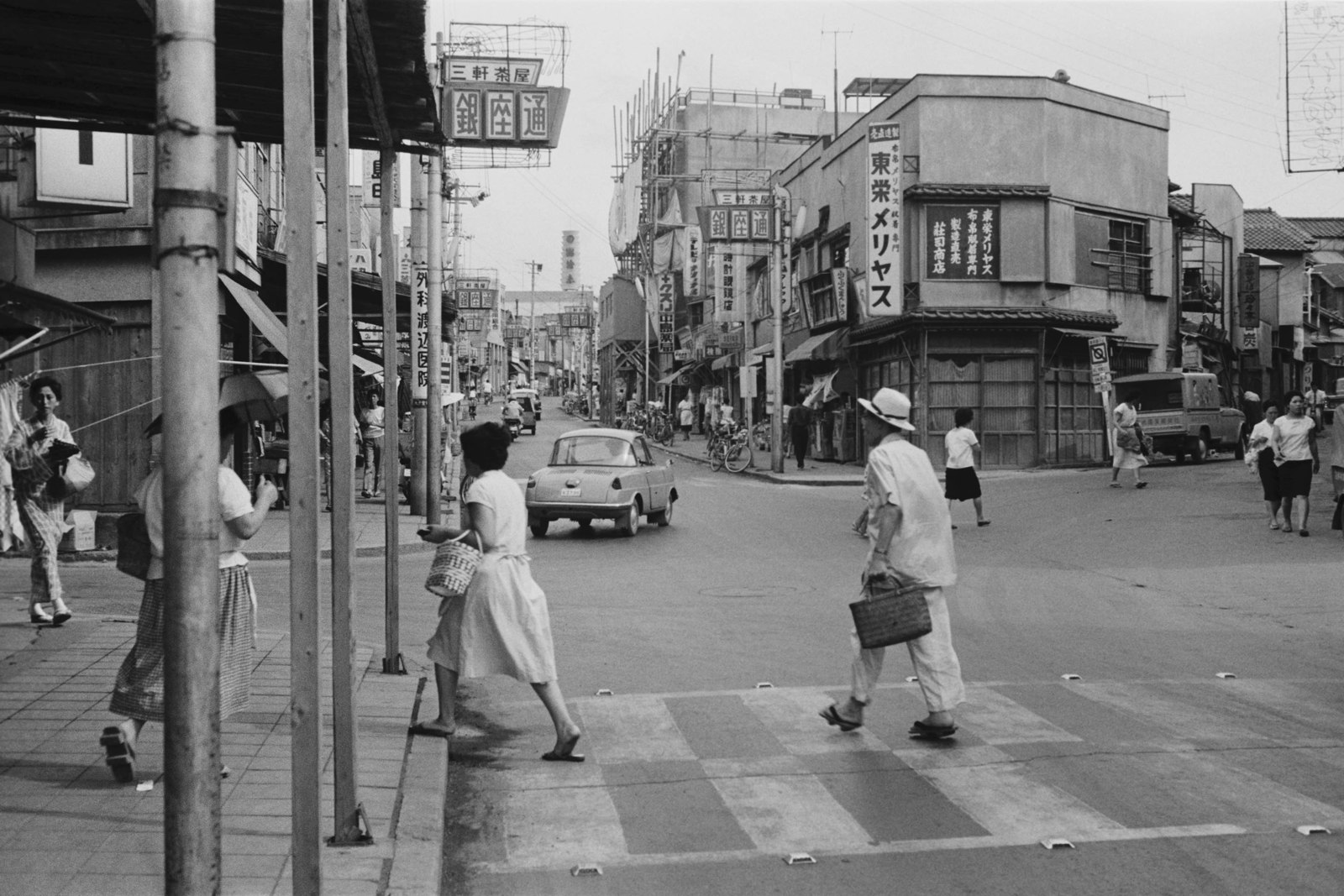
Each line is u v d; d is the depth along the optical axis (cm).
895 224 3041
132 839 476
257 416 590
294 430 414
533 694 799
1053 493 2433
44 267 1533
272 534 1692
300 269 420
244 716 683
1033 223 3269
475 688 817
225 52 712
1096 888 463
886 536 667
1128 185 3541
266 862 454
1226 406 3594
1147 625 1066
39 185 1291
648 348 6172
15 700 711
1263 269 5106
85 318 722
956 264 3244
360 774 583
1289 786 591
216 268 303
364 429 2402
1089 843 512
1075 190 3378
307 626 406
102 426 1547
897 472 671
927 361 3156
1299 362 5528
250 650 579
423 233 1922
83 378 1546
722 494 2647
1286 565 1420
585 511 1814
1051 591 1257
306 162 424
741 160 6259
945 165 3244
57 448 945
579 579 1383
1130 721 719
